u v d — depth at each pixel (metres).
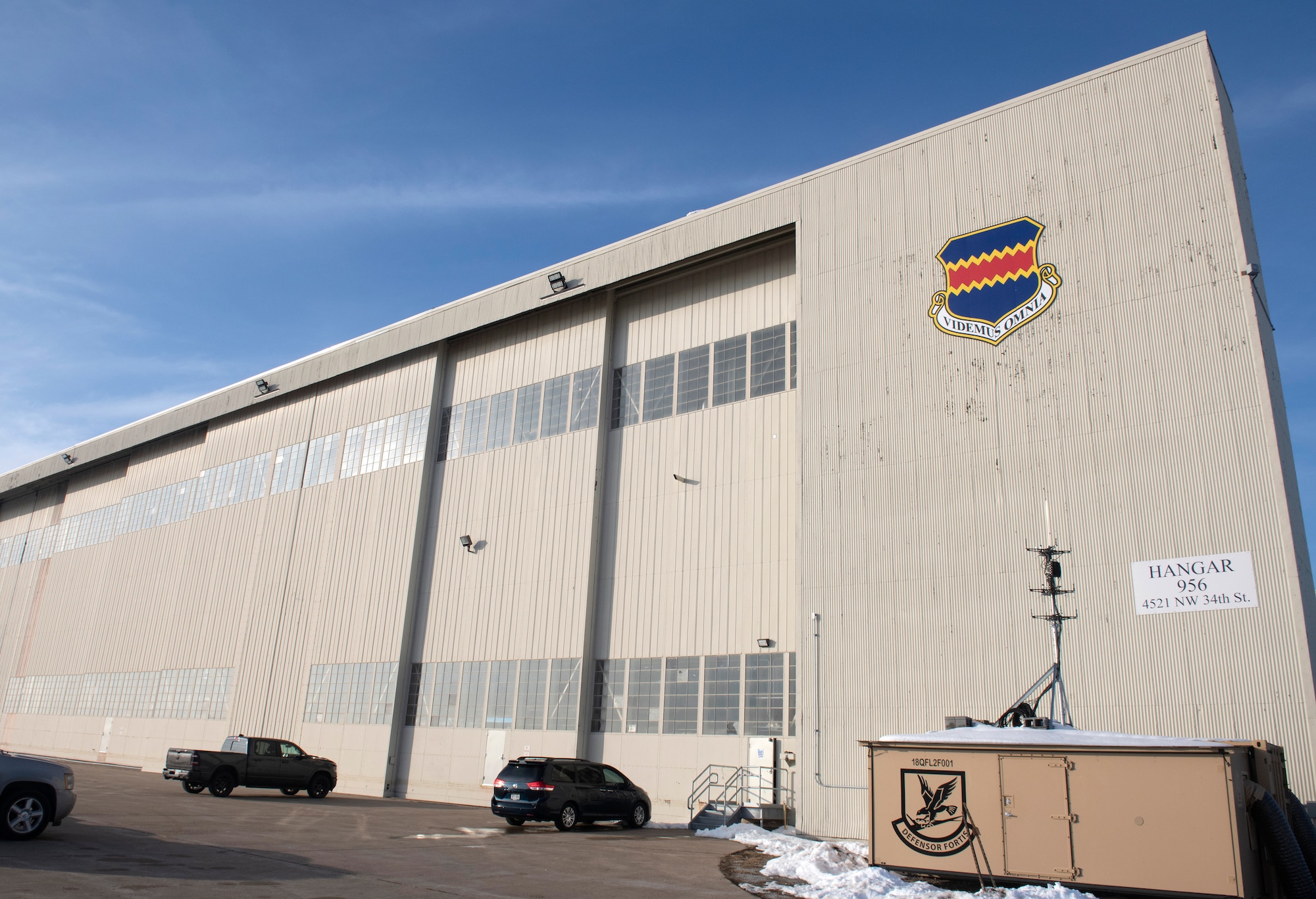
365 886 10.95
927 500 20.34
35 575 52.00
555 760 20.16
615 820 21.20
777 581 23.38
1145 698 16.73
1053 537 18.50
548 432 29.45
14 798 12.89
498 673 28.09
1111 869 11.39
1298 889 11.23
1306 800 14.92
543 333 30.83
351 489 34.53
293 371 38.56
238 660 36.09
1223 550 16.59
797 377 23.59
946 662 19.12
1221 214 18.17
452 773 28.11
